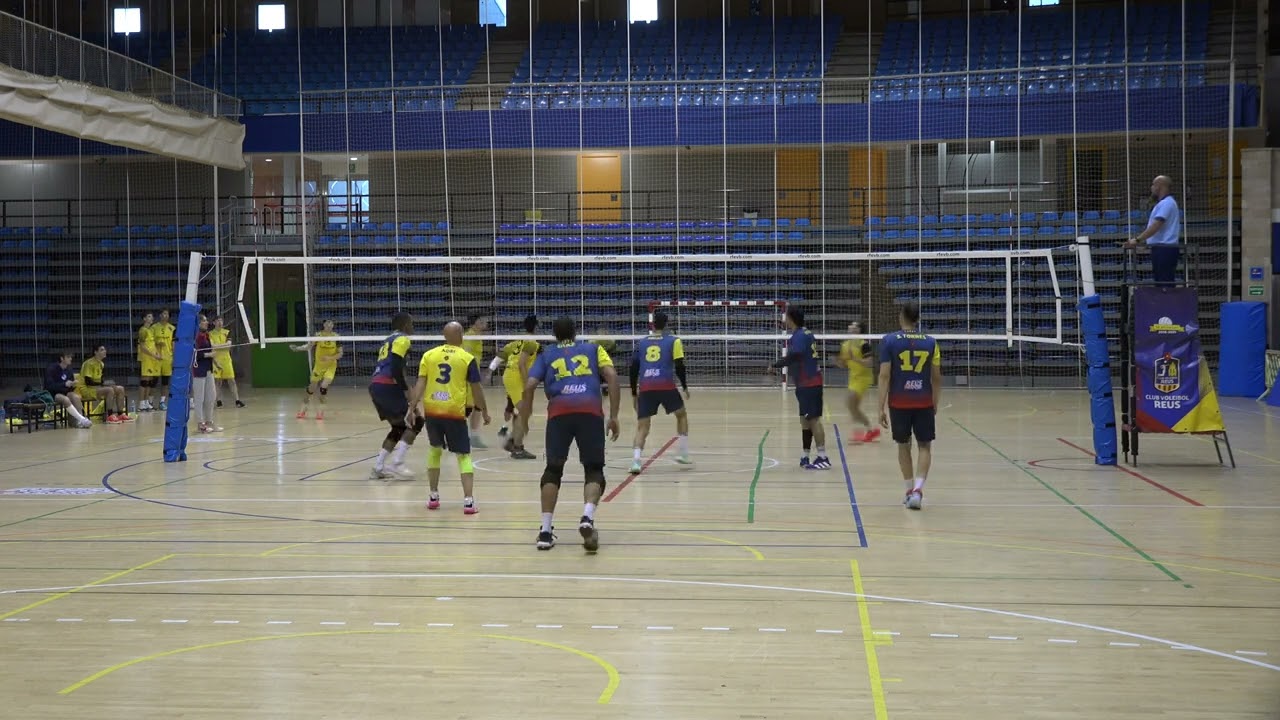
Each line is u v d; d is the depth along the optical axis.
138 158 27.38
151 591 6.23
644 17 31.78
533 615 5.67
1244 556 7.05
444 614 5.70
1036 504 9.18
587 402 7.41
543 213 28.94
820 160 27.89
